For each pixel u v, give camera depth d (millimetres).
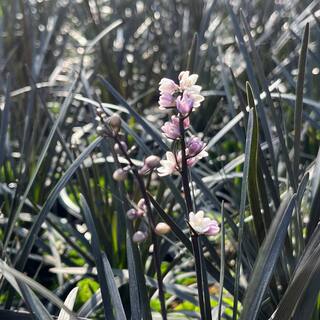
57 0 994
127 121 713
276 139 515
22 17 757
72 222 625
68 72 883
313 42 667
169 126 297
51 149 538
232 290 382
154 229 314
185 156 297
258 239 359
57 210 638
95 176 503
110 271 338
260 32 857
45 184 561
